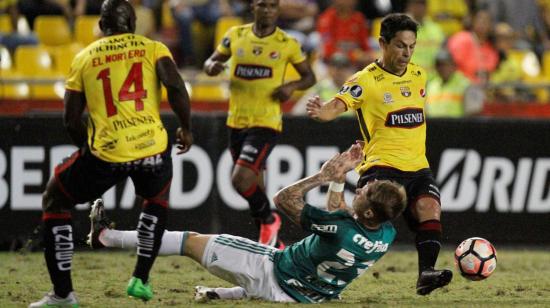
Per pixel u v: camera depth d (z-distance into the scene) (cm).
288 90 3284
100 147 2288
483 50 5378
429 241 2534
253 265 2441
